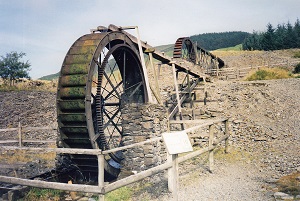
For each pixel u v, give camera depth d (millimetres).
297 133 10570
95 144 8211
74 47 8758
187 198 6258
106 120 16719
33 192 6605
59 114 8328
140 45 10883
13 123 15242
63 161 8352
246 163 8602
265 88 16797
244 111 13758
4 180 5859
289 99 14734
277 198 5684
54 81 26188
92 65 8328
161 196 6477
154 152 8703
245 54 37062
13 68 26297
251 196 6023
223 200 5961
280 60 31797
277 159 8500
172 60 14062
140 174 5359
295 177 6875
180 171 8367
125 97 10281
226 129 9844
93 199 6562
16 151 11164
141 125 8766
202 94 17125
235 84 18484
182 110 14453
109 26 10273
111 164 9039
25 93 20781
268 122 12117
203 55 26531
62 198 6750
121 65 10938
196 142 10984
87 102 8070
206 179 7496
